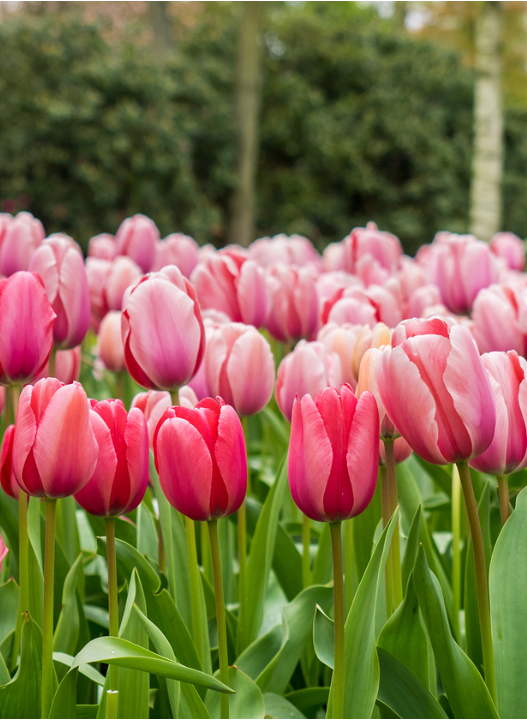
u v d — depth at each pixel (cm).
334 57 1183
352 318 173
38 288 114
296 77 1167
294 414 92
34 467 92
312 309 195
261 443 259
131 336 120
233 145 1063
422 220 1180
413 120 1151
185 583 126
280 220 1179
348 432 90
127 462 96
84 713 112
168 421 91
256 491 208
